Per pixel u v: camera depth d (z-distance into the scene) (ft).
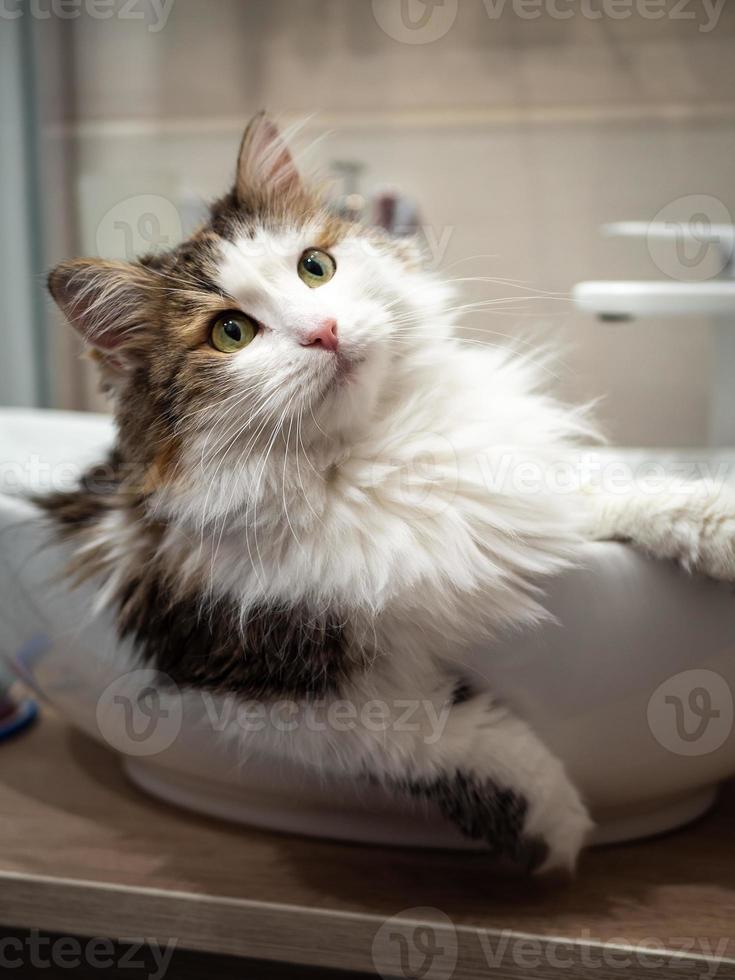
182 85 5.16
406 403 2.47
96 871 2.47
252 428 2.31
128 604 2.46
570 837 2.23
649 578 2.10
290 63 5.04
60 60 5.23
